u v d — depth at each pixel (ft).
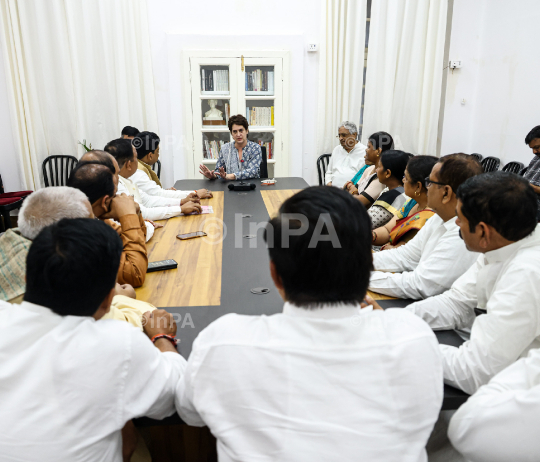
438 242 5.21
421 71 16.39
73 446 2.68
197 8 15.65
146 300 5.10
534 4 13.42
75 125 15.70
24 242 3.93
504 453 2.81
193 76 15.60
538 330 3.40
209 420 2.51
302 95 16.42
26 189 15.81
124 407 2.81
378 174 8.37
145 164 11.42
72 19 14.61
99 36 14.99
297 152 16.92
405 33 15.99
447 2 15.70
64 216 3.93
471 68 16.53
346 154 15.10
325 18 15.60
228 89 15.98
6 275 3.83
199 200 9.73
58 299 2.76
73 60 14.90
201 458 4.75
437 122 16.76
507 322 3.39
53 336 2.72
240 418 2.44
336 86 16.25
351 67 16.21
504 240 3.66
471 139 17.12
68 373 2.66
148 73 15.52
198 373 2.55
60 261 2.71
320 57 16.01
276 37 15.80
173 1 15.49
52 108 15.42
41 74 15.11
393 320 2.68
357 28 15.75
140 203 9.06
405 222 6.69
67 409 2.66
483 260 4.35
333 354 2.44
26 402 2.65
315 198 2.53
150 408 3.00
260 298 5.14
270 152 16.81
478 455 2.92
